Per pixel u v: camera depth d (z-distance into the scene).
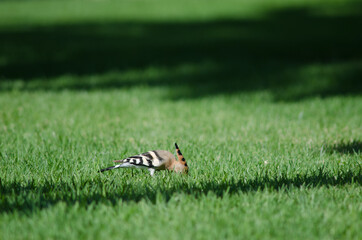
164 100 27.00
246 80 33.28
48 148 15.41
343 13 67.94
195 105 25.41
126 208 9.22
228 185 10.97
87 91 29.67
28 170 12.43
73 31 58.75
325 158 14.10
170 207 9.25
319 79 32.97
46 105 24.58
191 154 14.68
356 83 31.81
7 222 8.60
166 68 38.00
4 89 29.91
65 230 8.24
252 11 73.38
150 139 17.22
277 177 11.82
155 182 11.31
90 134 18.02
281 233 8.18
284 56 42.19
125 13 75.44
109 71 37.28
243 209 9.27
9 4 90.06
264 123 20.42
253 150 15.32
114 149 15.34
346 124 20.00
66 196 10.08
